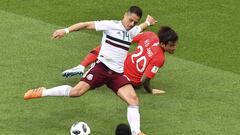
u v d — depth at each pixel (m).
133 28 29.69
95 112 31.70
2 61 37.53
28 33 42.78
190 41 43.47
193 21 47.22
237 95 34.66
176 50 41.75
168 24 46.44
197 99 33.94
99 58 29.36
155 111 32.22
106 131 29.81
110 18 47.28
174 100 33.66
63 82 35.19
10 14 46.53
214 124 31.02
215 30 45.72
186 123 30.98
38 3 49.47
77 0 50.53
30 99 32.31
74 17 47.03
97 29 28.94
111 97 33.47
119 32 28.98
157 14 48.25
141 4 50.16
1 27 43.59
